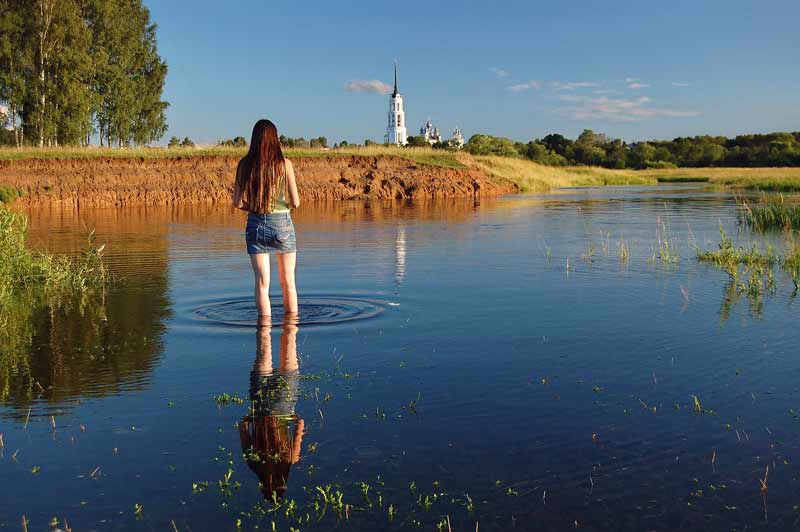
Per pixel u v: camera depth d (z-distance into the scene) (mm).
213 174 30375
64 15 39375
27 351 4625
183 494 2564
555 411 3400
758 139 119062
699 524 2326
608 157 108812
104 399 3633
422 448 2957
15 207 24016
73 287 7289
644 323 5422
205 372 4129
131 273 8273
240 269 8602
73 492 2578
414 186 32969
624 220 16891
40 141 39062
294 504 2484
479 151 73125
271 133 5703
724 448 2938
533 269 8508
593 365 4230
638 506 2447
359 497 2529
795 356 4414
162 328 5316
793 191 33250
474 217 18438
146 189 28344
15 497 2537
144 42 48438
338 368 4199
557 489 2576
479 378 3977
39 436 3123
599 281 7566
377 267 8648
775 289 6984
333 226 15453
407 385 3848
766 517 2367
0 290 6809
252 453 2922
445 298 6527
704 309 5973
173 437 3107
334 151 36219
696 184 51531
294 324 5441
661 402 3535
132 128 47875
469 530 2299
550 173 50406
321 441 3043
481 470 2740
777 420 3264
